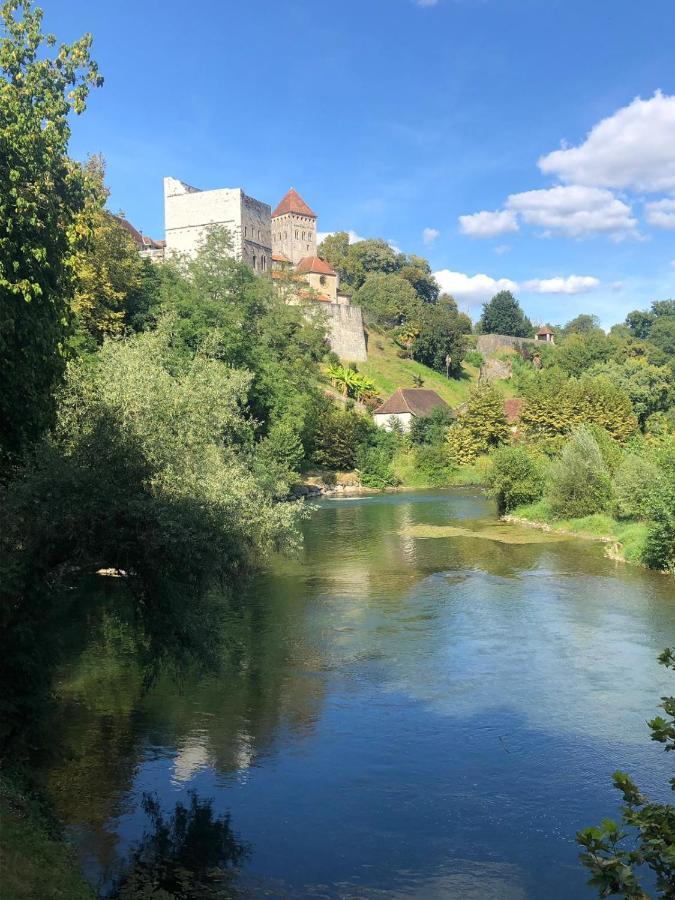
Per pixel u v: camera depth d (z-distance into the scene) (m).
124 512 15.20
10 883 9.45
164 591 15.74
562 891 11.12
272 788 14.21
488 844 12.39
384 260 177.38
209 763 15.20
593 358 124.81
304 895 11.00
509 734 16.61
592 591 30.09
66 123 17.12
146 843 12.22
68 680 19.50
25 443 16.83
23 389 16.73
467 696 18.88
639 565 35.38
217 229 70.38
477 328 180.50
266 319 69.25
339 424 83.94
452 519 54.88
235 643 23.47
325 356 117.88
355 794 14.01
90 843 12.17
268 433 62.34
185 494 16.78
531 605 27.97
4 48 16.52
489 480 57.28
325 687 19.53
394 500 69.44
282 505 25.95
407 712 17.89
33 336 16.25
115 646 22.03
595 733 16.59
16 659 14.38
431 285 182.62
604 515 47.47
